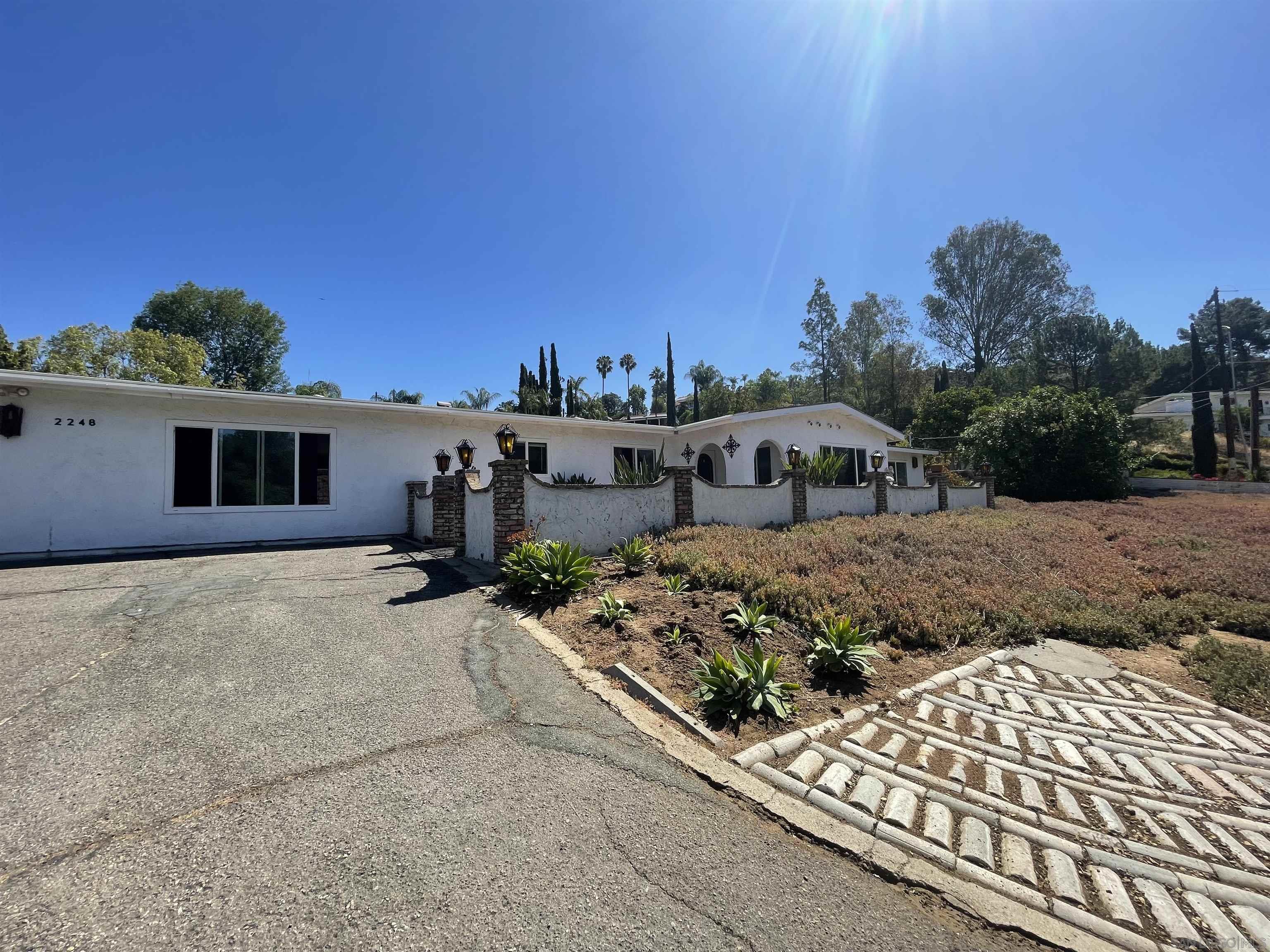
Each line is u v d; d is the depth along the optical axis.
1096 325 34.34
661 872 2.11
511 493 6.78
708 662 4.13
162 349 22.42
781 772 2.90
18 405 7.99
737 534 8.38
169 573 6.57
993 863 2.26
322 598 5.48
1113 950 1.84
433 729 3.09
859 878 2.15
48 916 1.73
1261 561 8.39
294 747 2.83
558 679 3.85
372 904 1.85
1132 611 6.00
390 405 10.73
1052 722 3.67
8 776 2.45
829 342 39.56
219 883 1.90
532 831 2.29
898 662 4.61
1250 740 3.46
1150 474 28.77
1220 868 2.26
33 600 5.21
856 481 18.86
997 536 9.59
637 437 15.91
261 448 9.83
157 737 2.85
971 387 35.31
